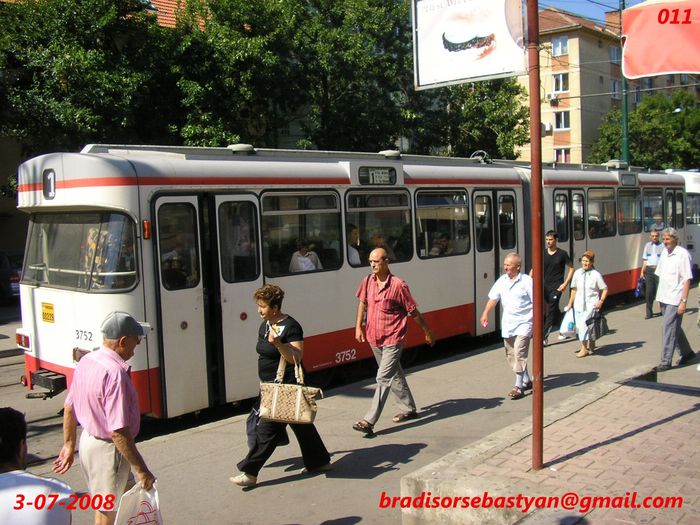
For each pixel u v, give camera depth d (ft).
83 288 23.94
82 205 23.79
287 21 61.87
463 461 17.33
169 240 24.21
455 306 37.04
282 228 28.17
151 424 26.37
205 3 59.52
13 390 31.76
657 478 15.92
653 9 20.89
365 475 19.54
